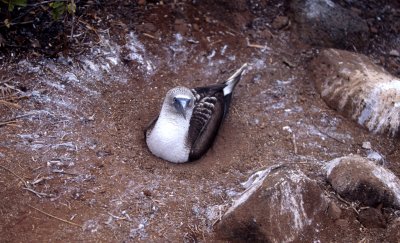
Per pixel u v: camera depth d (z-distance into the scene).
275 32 11.83
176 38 11.16
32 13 10.46
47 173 8.21
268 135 9.88
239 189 8.56
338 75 10.67
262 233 7.58
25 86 9.52
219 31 11.52
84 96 9.74
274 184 7.75
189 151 9.05
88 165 8.52
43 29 10.37
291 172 8.03
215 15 11.72
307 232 7.86
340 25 11.79
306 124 10.20
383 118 10.11
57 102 9.45
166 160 9.13
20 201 7.73
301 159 9.42
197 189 8.52
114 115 9.66
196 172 8.94
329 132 10.10
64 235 7.43
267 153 9.50
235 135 9.84
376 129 10.16
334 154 9.66
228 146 9.64
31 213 7.61
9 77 9.58
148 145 9.15
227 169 9.07
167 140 8.90
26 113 9.11
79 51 10.31
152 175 8.67
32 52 10.03
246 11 11.95
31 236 7.34
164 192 8.35
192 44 11.18
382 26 12.49
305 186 7.94
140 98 10.14
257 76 11.01
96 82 10.07
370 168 8.55
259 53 11.38
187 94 8.88
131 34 10.89
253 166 9.18
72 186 8.11
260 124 10.09
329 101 10.62
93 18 10.84
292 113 10.38
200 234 7.78
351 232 8.09
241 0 11.95
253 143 9.70
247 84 10.85
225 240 7.75
